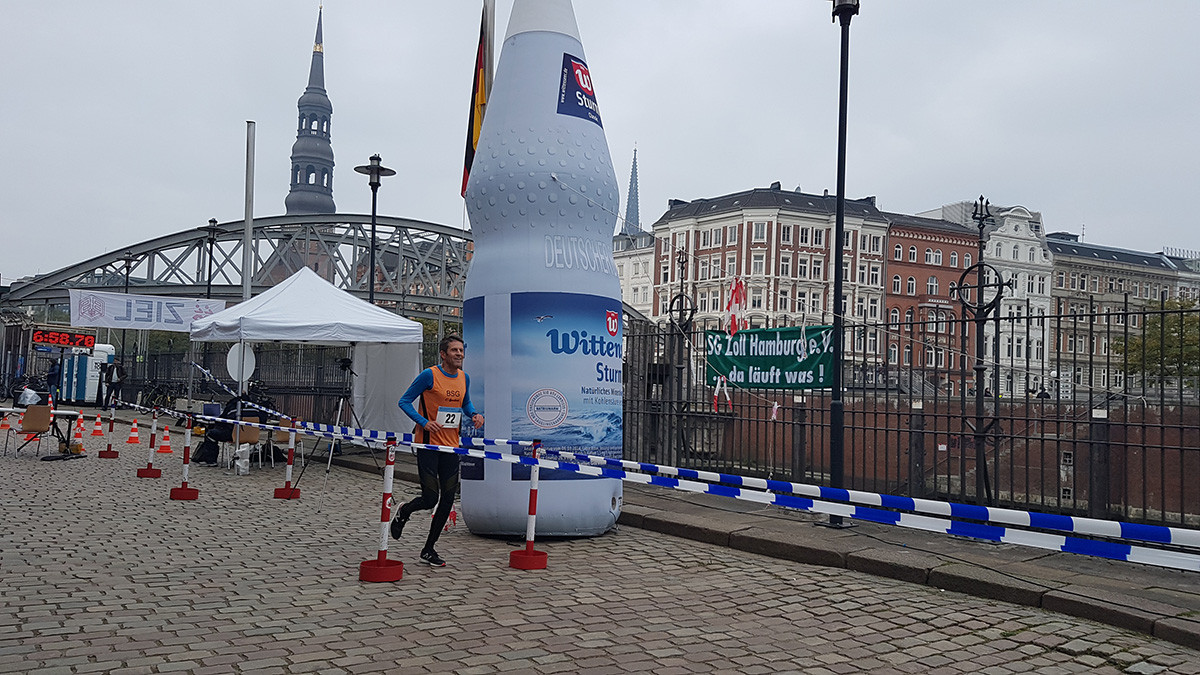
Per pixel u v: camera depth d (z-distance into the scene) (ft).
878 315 255.91
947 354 31.37
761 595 21.74
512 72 30.48
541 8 30.73
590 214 29.94
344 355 62.59
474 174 30.50
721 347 39.29
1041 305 271.69
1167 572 23.67
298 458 54.34
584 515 28.96
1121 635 18.48
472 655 16.14
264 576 22.31
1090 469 27.81
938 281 264.11
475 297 30.01
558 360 28.94
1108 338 29.96
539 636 17.49
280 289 50.75
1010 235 270.26
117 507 32.99
